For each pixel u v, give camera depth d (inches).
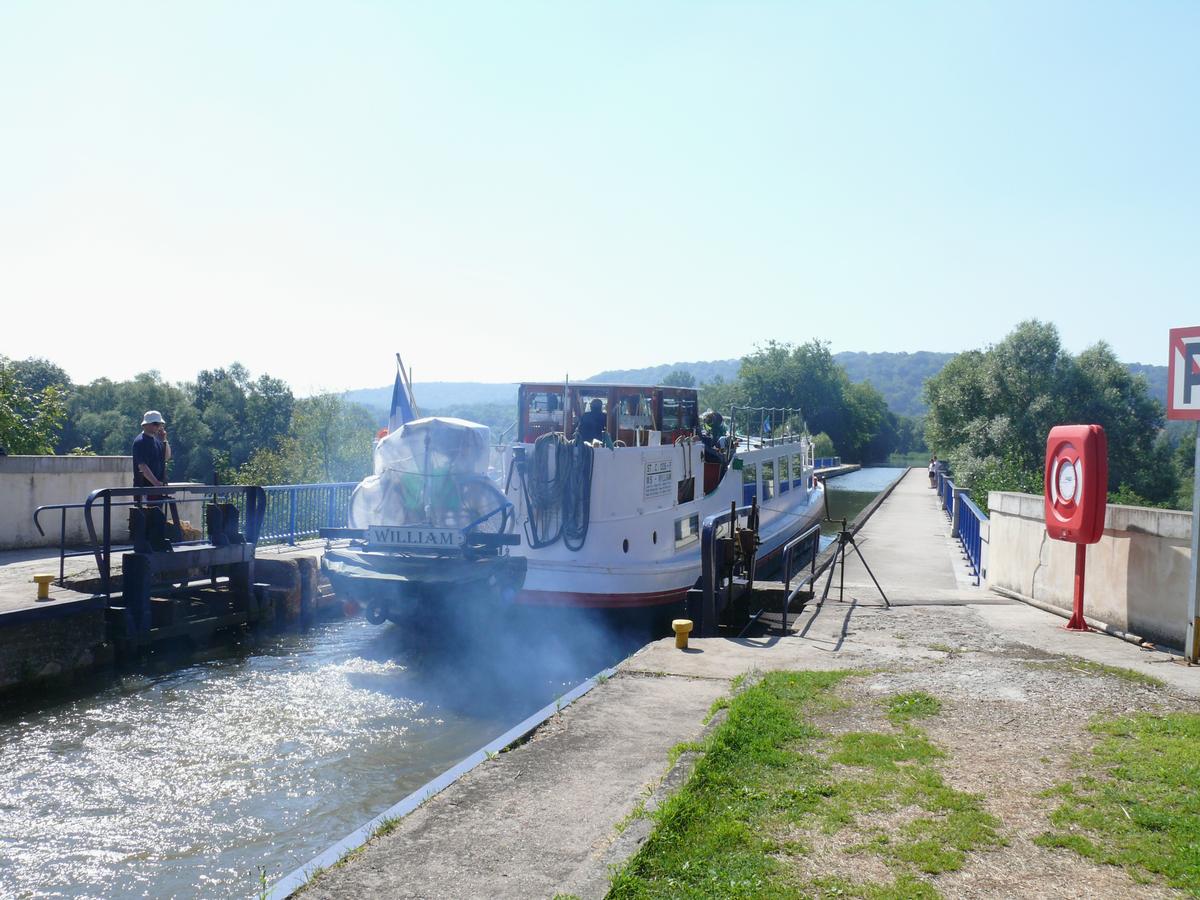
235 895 227.8
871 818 183.3
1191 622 325.7
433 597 419.5
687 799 188.9
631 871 159.2
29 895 227.1
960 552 737.0
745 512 471.8
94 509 650.8
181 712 380.8
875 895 150.7
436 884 162.9
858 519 1044.5
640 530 528.1
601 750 235.6
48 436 1148.5
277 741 346.0
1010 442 2193.7
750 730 239.1
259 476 2034.9
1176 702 271.1
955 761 217.9
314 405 2273.6
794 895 150.7
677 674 312.2
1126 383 2303.2
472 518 459.5
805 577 569.0
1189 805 187.9
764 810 187.2
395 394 535.8
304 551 623.2
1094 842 171.9
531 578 504.7
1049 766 214.2
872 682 296.4
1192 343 327.6
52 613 409.4
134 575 451.8
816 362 4613.7
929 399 2618.1
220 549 502.6
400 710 387.5
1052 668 316.5
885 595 475.8
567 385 572.7
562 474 501.7
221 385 4825.3
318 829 267.6
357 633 543.2
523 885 162.2
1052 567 438.0
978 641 366.3
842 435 4712.1
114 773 311.1
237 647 501.7
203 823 271.1
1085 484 379.2
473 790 208.2
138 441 480.1
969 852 168.4
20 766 316.5
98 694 405.1
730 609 417.4
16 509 605.3
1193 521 328.2
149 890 230.1
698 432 688.4
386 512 469.7
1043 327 2319.1
